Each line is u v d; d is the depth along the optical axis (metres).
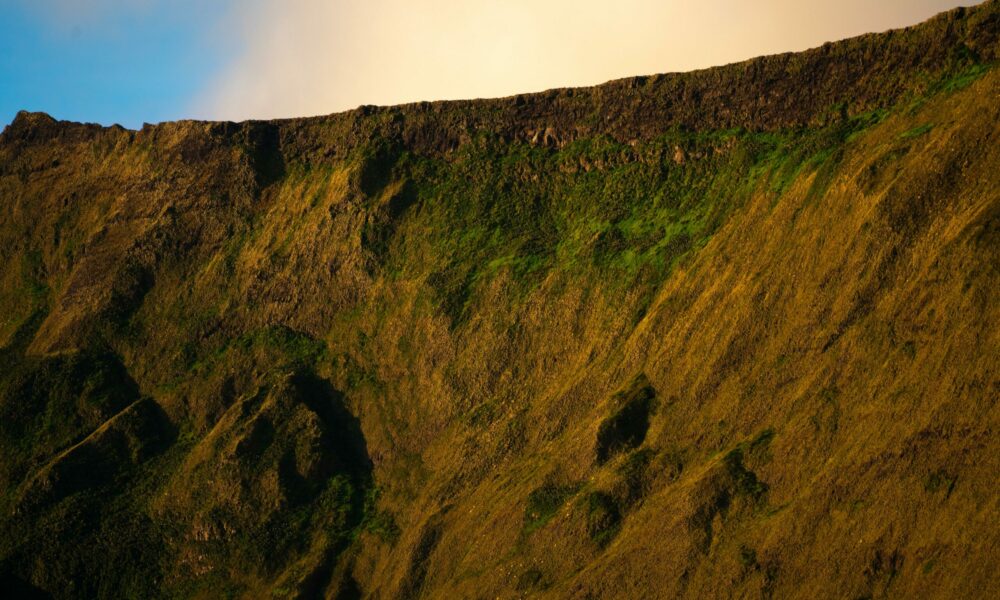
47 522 131.00
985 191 91.75
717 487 93.56
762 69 126.12
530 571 101.69
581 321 122.31
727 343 103.81
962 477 79.38
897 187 97.19
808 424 92.19
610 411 108.12
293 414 132.00
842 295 97.31
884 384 89.06
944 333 86.44
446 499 117.00
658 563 92.88
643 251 123.31
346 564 118.50
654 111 132.88
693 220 122.69
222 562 123.38
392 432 128.38
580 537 100.50
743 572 87.25
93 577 126.88
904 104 112.94
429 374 129.00
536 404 118.94
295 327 143.00
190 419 140.75
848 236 99.69
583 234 130.00
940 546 77.75
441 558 110.56
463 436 121.31
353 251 141.75
